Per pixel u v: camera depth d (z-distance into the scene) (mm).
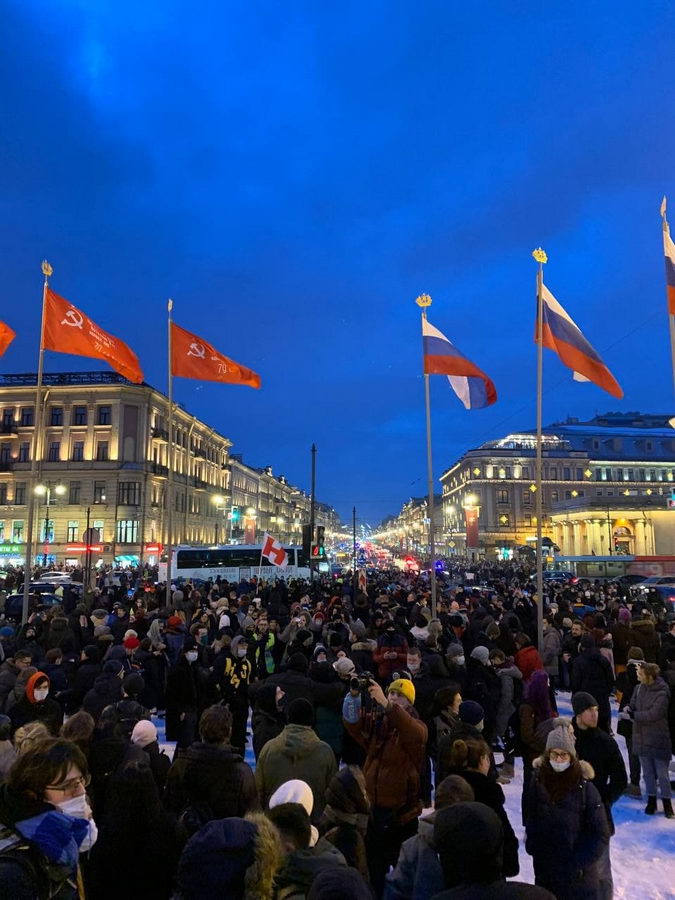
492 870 2707
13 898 2307
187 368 18828
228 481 96000
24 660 8734
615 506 68812
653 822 7340
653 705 7637
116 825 3547
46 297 15695
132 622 14320
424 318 16766
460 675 8711
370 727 5246
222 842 2812
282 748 4973
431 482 16250
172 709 8578
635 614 16484
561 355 13836
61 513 63375
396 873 3494
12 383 66500
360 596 17984
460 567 68750
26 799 2631
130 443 65312
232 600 19609
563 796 4195
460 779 3607
